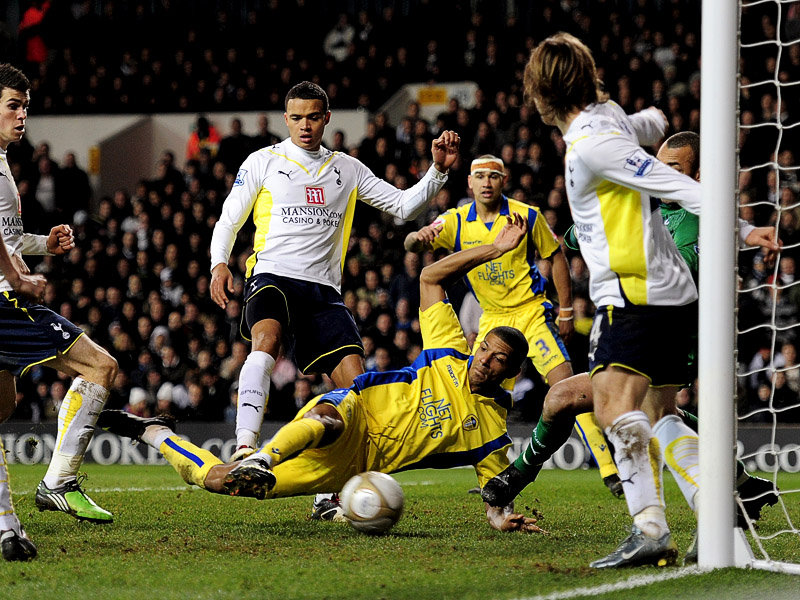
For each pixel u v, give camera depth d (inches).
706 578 298.5
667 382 317.7
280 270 471.2
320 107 479.5
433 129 1285.7
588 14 1359.5
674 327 315.3
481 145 1192.8
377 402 395.9
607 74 1278.3
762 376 932.0
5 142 418.3
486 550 358.3
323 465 386.0
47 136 1539.1
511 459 888.9
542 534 406.3
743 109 1179.3
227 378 1016.2
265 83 1473.9
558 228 1098.7
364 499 384.2
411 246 490.0
